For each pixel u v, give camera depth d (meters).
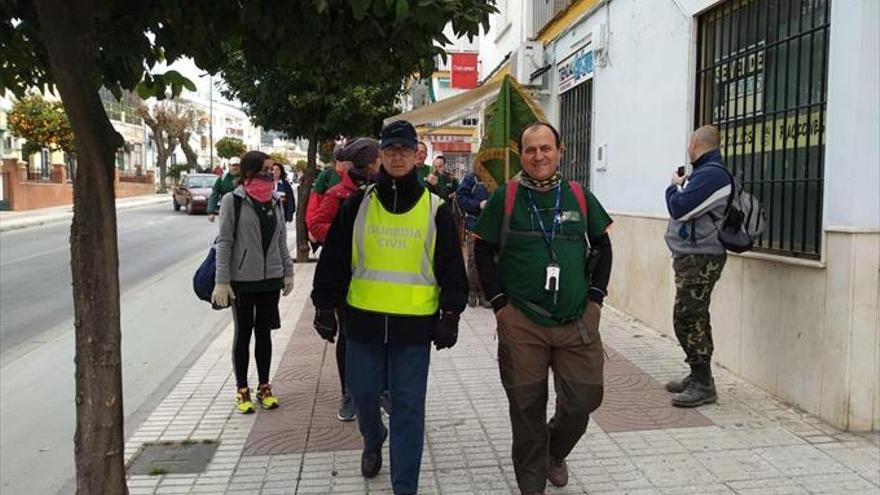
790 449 4.23
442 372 6.12
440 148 21.30
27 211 30.80
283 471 4.23
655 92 7.17
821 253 4.59
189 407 5.43
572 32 10.05
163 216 29.41
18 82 3.35
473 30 2.96
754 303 5.34
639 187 7.64
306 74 3.62
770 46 5.31
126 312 9.80
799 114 4.95
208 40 3.20
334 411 5.27
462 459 4.31
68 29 2.61
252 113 13.79
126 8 3.01
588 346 3.56
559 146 3.57
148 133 63.97
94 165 2.78
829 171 4.50
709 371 5.06
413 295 3.68
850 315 4.35
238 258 5.10
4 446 5.09
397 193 3.71
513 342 3.54
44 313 9.79
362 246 3.71
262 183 5.14
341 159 4.74
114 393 2.91
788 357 4.95
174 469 4.29
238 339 5.24
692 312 4.98
